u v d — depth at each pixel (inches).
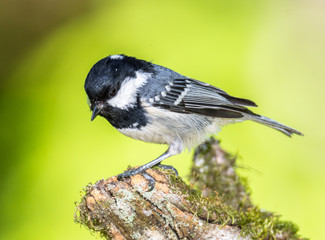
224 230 232.1
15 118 440.8
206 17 473.4
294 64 464.8
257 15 476.4
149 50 461.1
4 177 405.1
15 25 492.1
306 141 423.8
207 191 277.4
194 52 457.7
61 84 456.1
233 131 418.6
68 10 497.4
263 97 445.1
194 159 295.6
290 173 406.3
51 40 491.5
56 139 422.0
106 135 417.1
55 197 395.9
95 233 229.1
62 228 382.0
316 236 378.6
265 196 396.8
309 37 477.1
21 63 482.0
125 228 222.7
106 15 488.4
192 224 224.5
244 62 454.6
